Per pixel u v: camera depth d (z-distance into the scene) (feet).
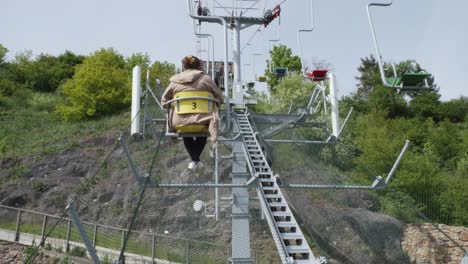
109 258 45.93
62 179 81.66
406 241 39.52
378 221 40.16
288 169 40.37
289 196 39.60
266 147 33.37
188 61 19.94
